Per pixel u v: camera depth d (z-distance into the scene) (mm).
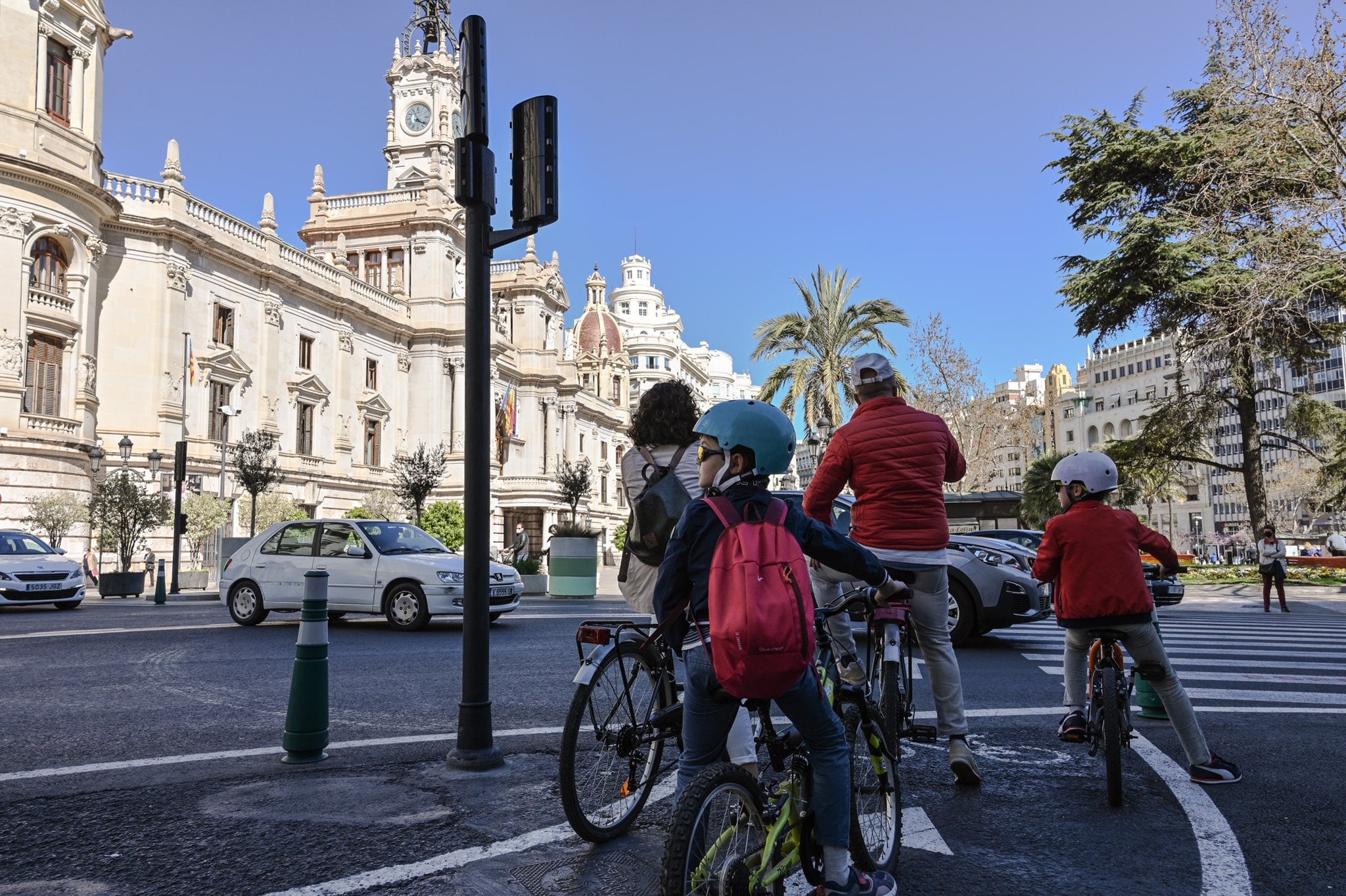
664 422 4320
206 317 35250
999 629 12969
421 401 50969
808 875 3045
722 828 2695
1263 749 5727
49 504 26016
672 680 4402
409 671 9023
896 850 3578
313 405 42438
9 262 26656
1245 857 3859
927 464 4738
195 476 33375
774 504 2922
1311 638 12125
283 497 34344
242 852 3840
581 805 3934
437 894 3410
